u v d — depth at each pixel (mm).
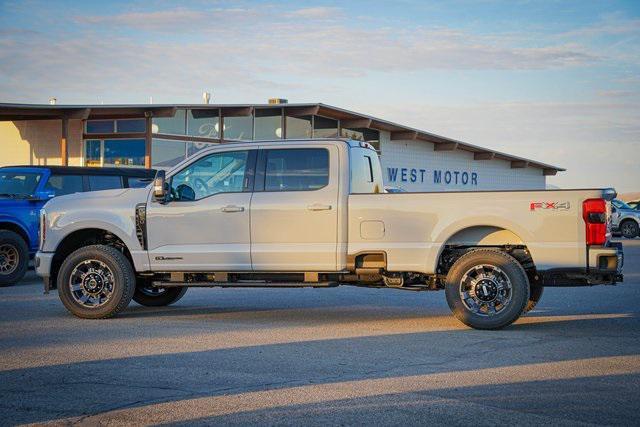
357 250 9953
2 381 6996
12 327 9859
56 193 15492
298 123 31609
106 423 5742
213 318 10672
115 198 10828
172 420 5789
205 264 10406
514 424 5633
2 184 15539
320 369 7391
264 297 13141
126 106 25172
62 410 6086
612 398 6320
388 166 36750
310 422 5707
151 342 8797
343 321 10375
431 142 40344
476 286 9594
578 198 9359
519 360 7758
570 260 9359
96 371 7363
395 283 10031
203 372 7293
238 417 5844
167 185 10602
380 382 6871
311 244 10062
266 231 10203
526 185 50719
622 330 9562
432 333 9344
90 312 10547
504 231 9789
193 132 28219
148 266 10594
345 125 33438
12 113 25109
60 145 28031
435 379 6973
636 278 16062
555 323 10125
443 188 41531
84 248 10648
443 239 9672
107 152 27375
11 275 14766
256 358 7895
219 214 10359
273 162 10328
